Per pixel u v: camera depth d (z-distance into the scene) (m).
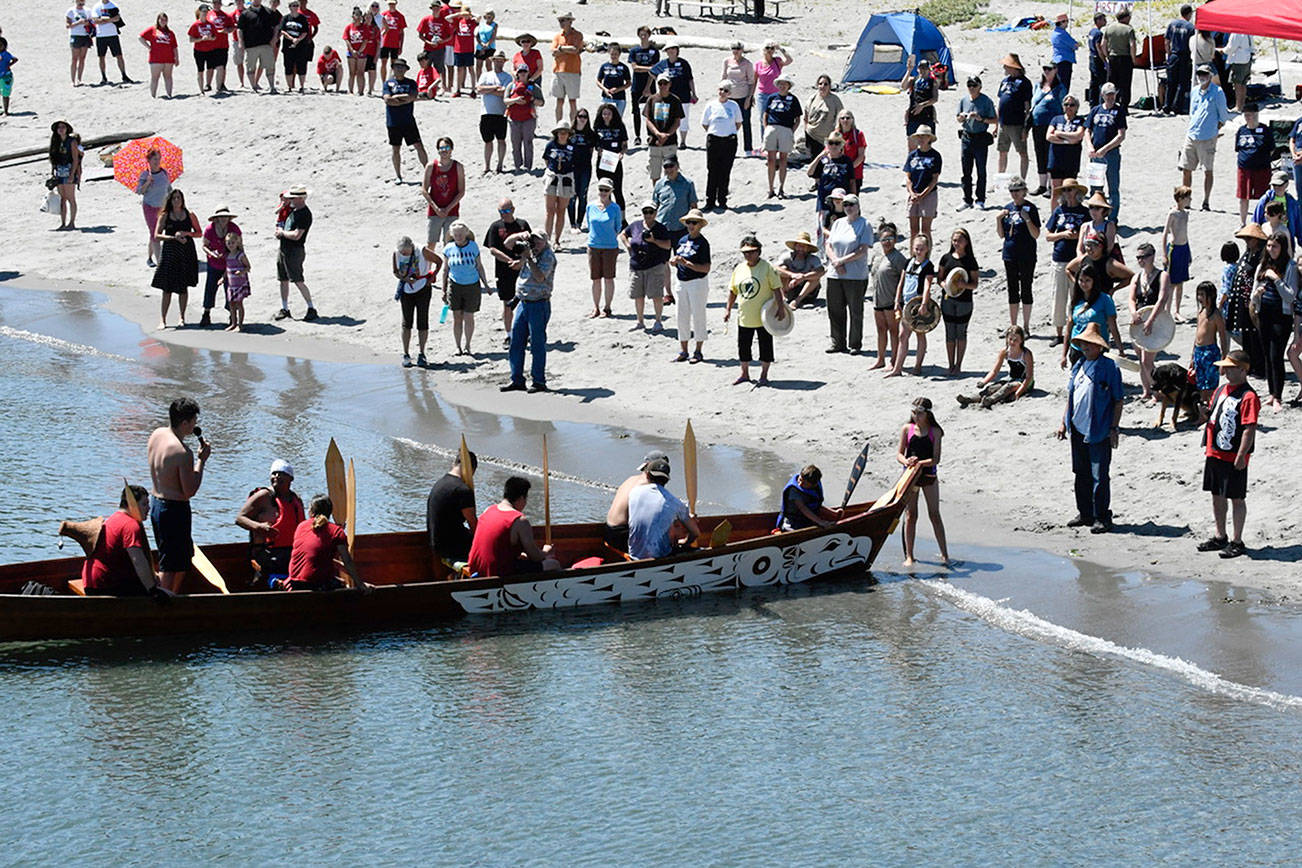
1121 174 76.12
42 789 29.92
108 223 87.50
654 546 39.50
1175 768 30.06
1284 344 47.81
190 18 129.12
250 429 54.88
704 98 97.31
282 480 38.53
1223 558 40.56
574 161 74.25
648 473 40.09
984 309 62.66
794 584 40.66
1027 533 43.56
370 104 100.94
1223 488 40.31
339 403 58.44
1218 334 49.88
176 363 64.25
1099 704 32.88
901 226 70.69
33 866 27.28
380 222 83.75
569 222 79.25
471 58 100.56
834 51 116.62
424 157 86.44
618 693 34.09
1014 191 56.53
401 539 39.72
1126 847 27.34
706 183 79.44
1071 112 65.56
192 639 36.69
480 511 45.53
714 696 33.88
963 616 38.06
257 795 29.70
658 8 132.38
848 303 59.47
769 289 56.09
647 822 28.56
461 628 37.75
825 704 33.34
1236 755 30.47
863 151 70.81
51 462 50.00
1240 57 84.06
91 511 44.91
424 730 32.38
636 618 38.41
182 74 112.12
